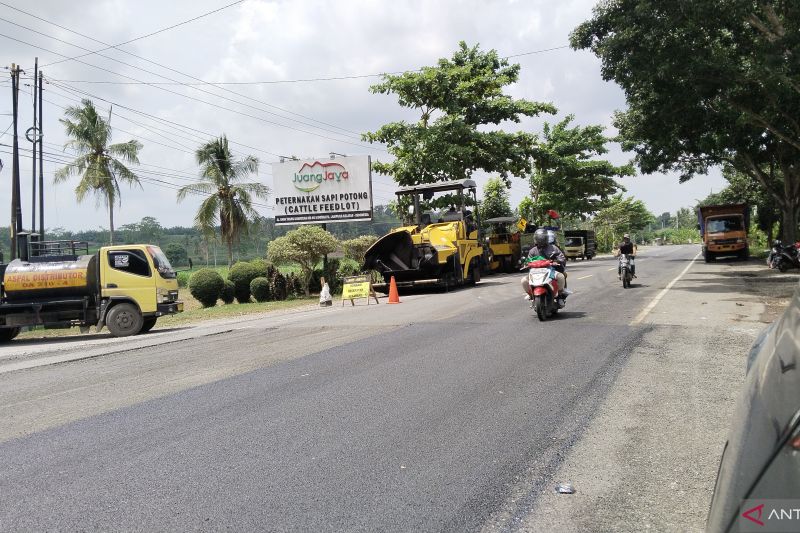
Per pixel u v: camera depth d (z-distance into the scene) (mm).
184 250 96000
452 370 7613
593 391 6387
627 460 4477
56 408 6723
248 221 44531
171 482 4293
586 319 11695
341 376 7531
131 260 16016
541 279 11562
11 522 3729
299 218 33156
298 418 5762
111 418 6094
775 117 22766
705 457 4480
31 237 17422
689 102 19578
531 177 54688
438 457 4621
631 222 108375
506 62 37062
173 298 16766
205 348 10828
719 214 35219
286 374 7824
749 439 1644
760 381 1820
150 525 3623
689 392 6238
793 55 16000
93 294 16016
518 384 6777
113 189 40844
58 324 15852
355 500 3887
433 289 24672
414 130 34656
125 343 13156
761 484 1482
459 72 34438
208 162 43344
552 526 3490
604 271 28469
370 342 10188
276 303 25359
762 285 18547
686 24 17328
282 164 33250
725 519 1601
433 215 25031
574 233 54125
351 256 30750
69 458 4914
